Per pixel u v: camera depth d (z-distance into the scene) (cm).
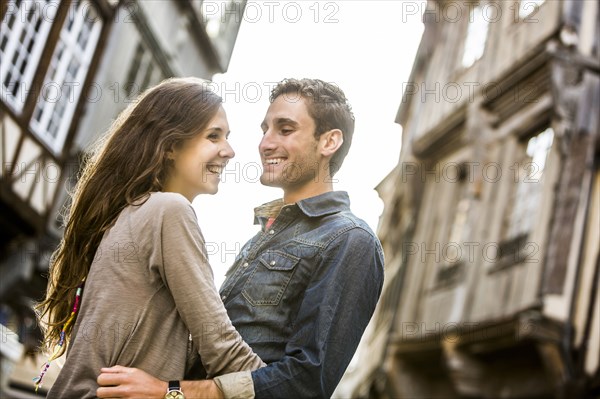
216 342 336
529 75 1728
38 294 1805
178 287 337
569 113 1556
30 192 1656
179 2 2350
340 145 392
